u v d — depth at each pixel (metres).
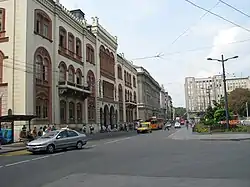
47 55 35.94
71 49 43.56
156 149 19.53
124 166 12.41
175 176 9.98
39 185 9.02
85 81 47.56
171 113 182.25
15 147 24.33
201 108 94.81
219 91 92.75
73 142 21.12
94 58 52.56
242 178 9.46
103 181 9.38
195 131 43.25
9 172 11.65
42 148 18.98
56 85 37.50
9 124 28.61
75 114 43.03
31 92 31.97
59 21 39.47
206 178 9.54
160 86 141.50
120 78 68.75
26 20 31.88
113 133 49.50
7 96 31.50
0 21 32.84
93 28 53.75
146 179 9.55
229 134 33.81
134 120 79.88
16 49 31.66
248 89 94.69
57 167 12.67
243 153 16.08
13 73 31.53
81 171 11.43
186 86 100.88
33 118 29.86
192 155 15.65
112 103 61.28
